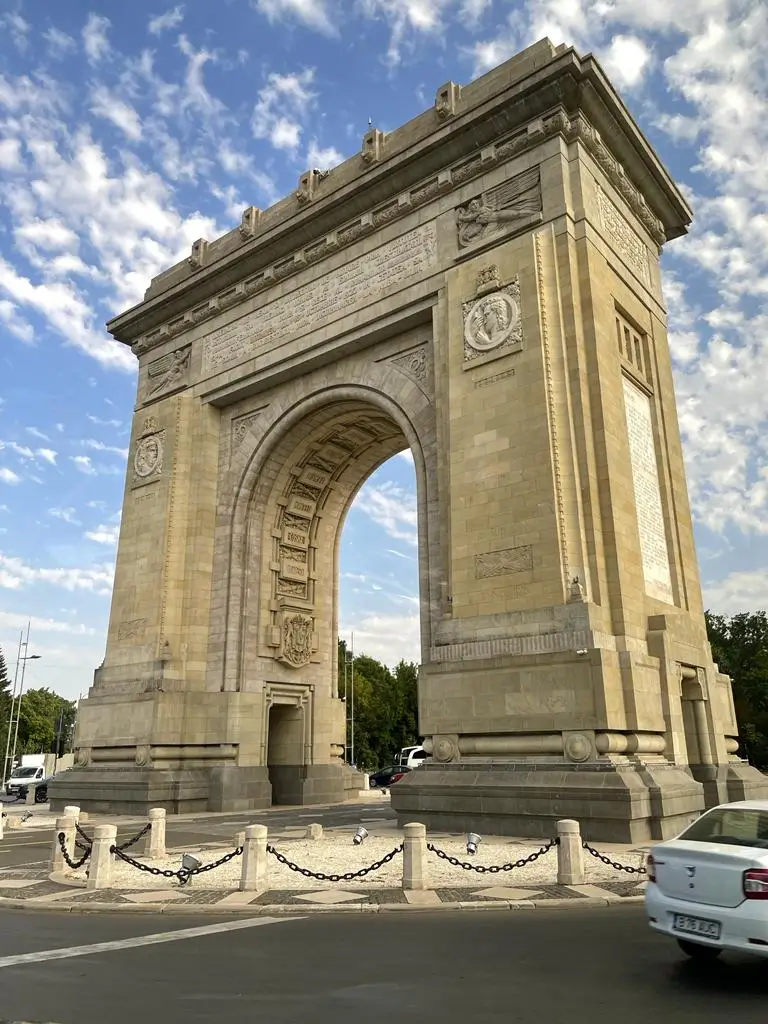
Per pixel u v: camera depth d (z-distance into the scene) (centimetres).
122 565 3753
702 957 919
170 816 3012
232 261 3678
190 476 3712
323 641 3906
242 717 3388
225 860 1463
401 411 3066
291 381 3531
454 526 2588
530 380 2527
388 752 10156
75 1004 769
